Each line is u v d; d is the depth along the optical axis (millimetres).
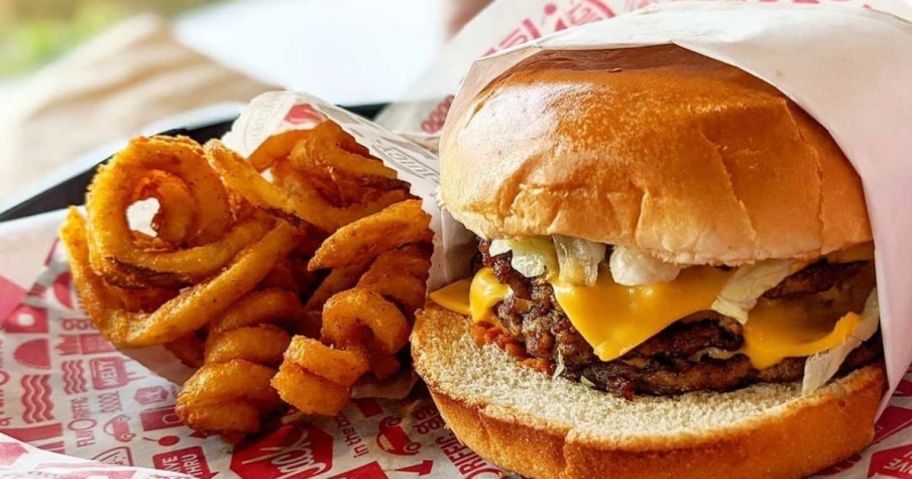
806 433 269
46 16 926
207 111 470
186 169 341
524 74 301
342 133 354
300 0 985
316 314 353
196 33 905
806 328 277
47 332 383
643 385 284
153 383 363
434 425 330
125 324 340
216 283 331
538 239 291
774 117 265
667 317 274
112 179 337
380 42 826
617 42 283
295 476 311
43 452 297
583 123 273
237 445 329
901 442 286
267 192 336
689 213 260
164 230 340
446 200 305
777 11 304
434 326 325
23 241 385
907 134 276
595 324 281
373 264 344
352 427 333
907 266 274
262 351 329
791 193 261
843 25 292
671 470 267
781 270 271
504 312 306
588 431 271
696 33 284
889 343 275
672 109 268
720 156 262
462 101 322
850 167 267
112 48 753
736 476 268
